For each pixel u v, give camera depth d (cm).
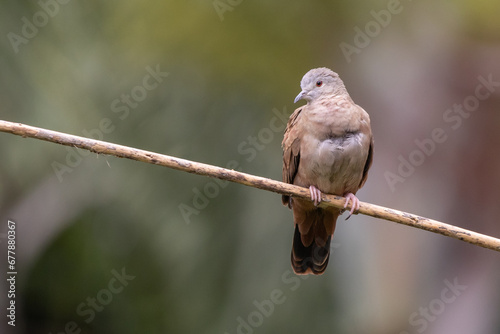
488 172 1314
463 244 1314
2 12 1277
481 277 1295
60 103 1288
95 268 1411
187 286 1325
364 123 877
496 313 1286
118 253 1389
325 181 872
